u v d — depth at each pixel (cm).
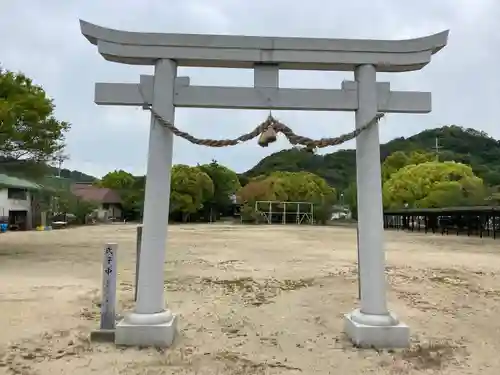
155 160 571
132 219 5897
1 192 3628
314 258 1655
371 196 578
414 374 480
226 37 583
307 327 674
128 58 580
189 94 582
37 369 484
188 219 5728
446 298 920
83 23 568
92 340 575
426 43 589
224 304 841
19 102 1593
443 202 3859
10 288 969
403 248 2133
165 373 473
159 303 572
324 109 593
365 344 562
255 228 4297
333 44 588
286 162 8988
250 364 507
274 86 593
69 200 4691
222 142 584
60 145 1808
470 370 496
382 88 596
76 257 1619
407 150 7912
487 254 1839
